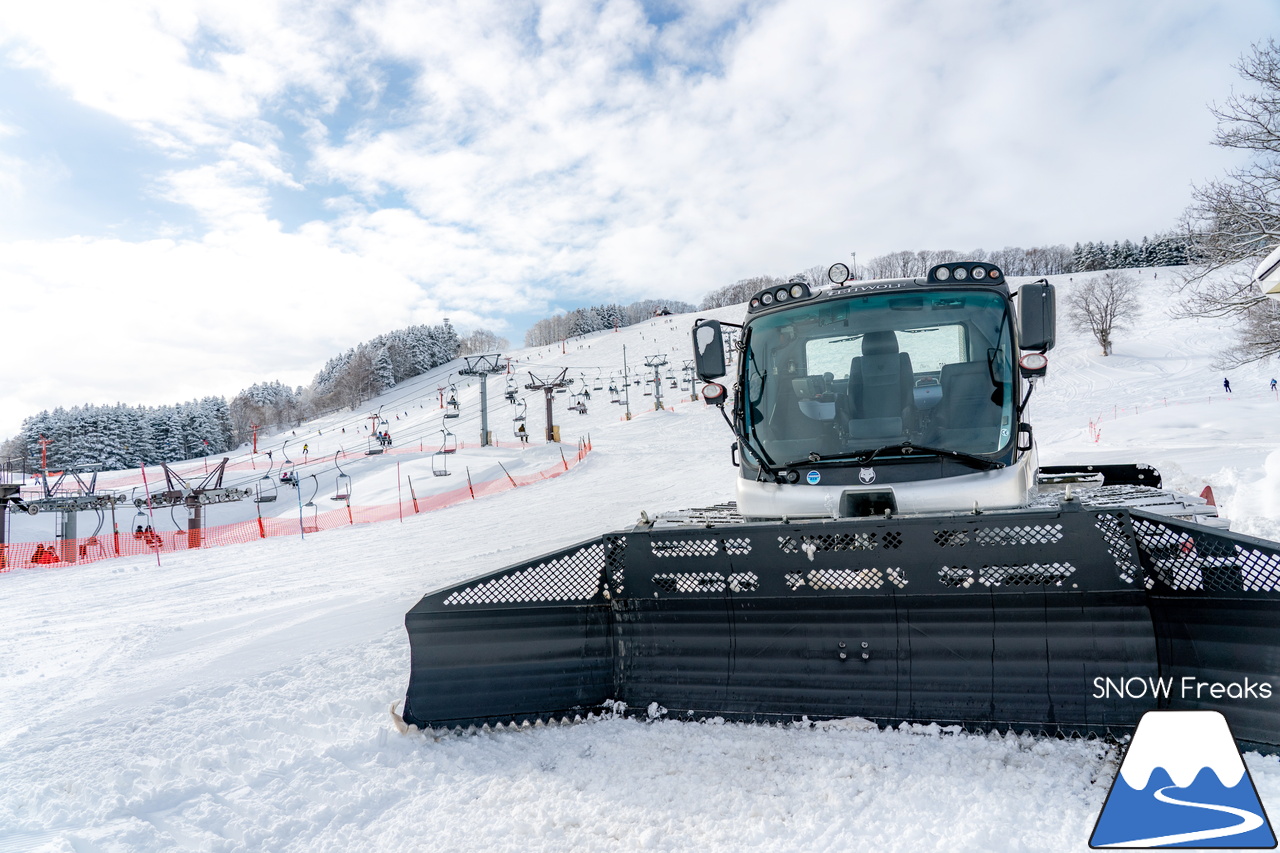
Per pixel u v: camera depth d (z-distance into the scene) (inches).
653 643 169.8
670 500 896.9
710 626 165.8
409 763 157.6
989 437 183.6
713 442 1943.9
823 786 131.8
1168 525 134.9
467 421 3469.5
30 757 179.3
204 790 152.8
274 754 170.9
